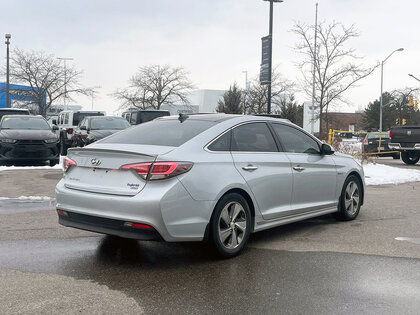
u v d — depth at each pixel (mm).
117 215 4496
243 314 3553
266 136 5805
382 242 5766
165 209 4414
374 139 24688
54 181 11133
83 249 5340
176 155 4633
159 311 3592
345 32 19109
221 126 5289
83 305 3686
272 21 15883
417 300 3832
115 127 16781
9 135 14000
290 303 3771
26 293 3924
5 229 6254
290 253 5258
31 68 35469
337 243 5711
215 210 4832
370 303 3768
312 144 6527
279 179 5660
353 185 7168
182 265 4781
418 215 7613
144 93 41156
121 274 4473
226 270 4625
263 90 43812
